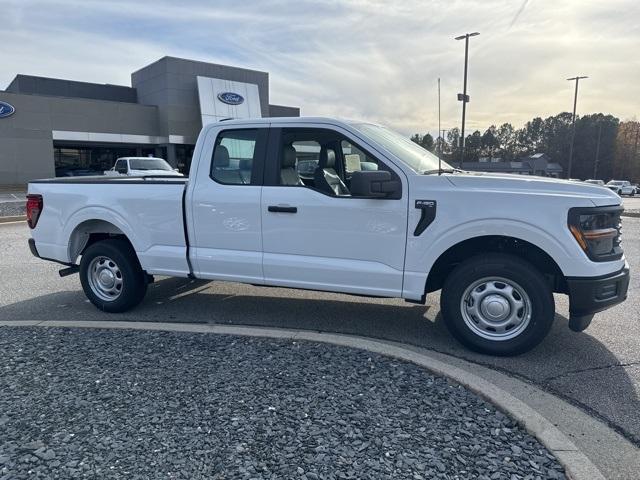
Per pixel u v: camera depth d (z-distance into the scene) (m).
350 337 4.48
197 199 5.02
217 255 5.02
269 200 4.73
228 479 2.50
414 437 2.88
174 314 5.59
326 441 2.82
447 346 4.56
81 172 37.12
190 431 2.93
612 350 4.43
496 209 4.07
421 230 4.26
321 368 3.82
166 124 38.75
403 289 4.41
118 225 5.43
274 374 3.71
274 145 4.78
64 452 2.73
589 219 3.98
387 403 3.27
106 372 3.77
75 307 5.97
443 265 4.48
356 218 4.44
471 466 2.62
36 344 4.40
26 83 38.88
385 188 4.20
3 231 13.09
